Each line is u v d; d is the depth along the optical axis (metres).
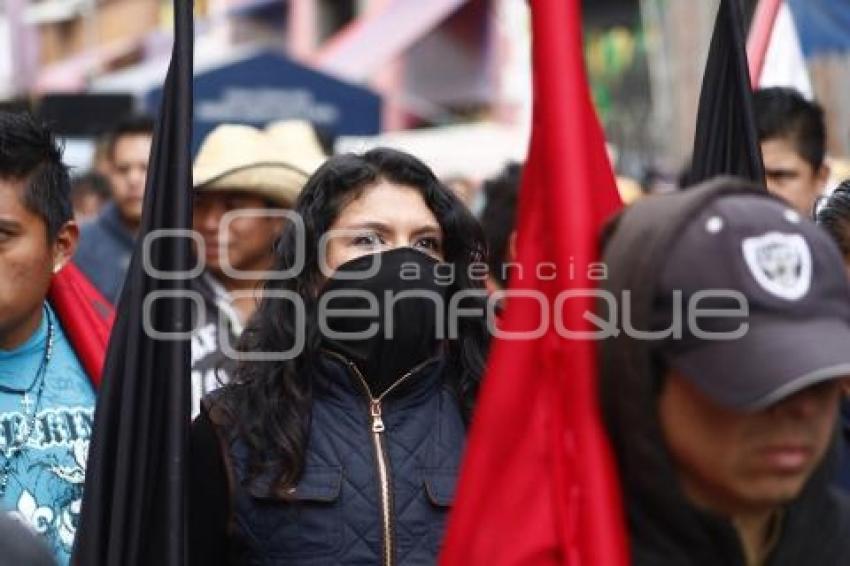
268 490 6.50
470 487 4.79
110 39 65.19
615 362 4.52
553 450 4.70
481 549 4.75
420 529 6.57
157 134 6.00
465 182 23.44
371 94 23.12
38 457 7.28
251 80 22.52
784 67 11.88
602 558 4.50
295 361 6.70
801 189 10.64
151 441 5.90
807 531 4.80
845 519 4.89
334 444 6.64
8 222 7.05
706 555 4.59
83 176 18.95
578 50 4.88
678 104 34.88
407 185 7.09
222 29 56.16
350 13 51.22
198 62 50.97
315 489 6.52
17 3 53.09
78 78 64.12
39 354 7.45
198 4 58.78
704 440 4.48
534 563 4.68
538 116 4.90
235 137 11.28
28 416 7.31
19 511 7.19
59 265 7.46
